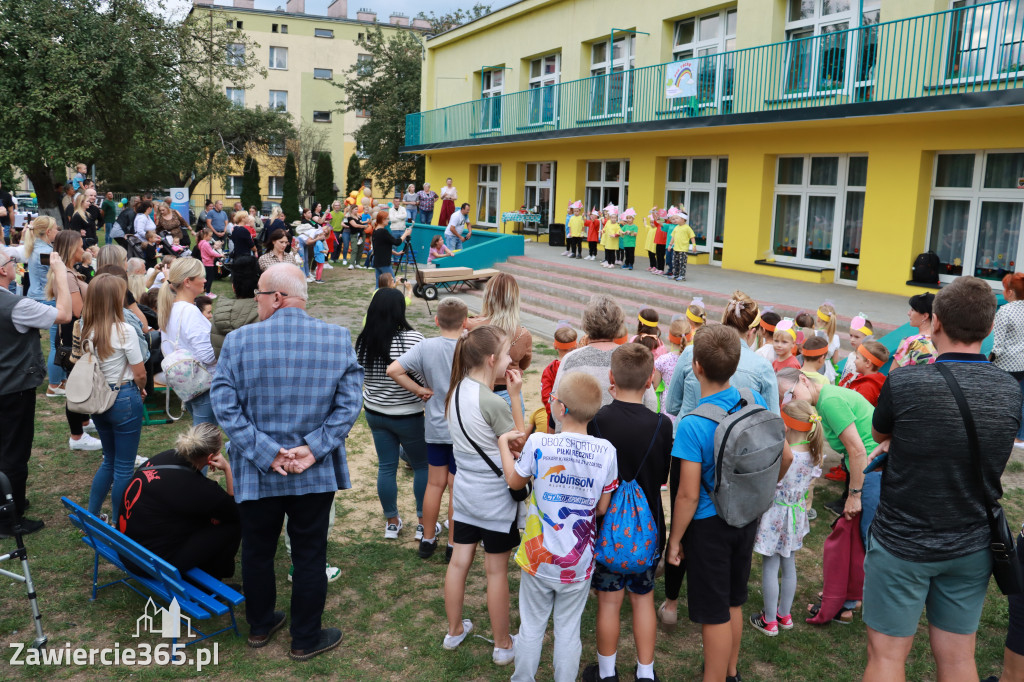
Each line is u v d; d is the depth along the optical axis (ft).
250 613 12.42
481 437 12.08
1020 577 9.08
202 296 21.29
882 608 9.55
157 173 108.88
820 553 16.55
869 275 43.75
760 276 48.78
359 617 13.56
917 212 41.29
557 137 63.00
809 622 13.78
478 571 15.46
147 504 13.01
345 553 15.96
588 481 10.61
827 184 47.01
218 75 91.61
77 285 23.44
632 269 51.55
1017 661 10.20
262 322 11.83
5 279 17.03
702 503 10.84
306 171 141.38
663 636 13.32
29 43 60.59
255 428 11.53
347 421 12.00
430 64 92.22
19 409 15.76
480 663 12.34
